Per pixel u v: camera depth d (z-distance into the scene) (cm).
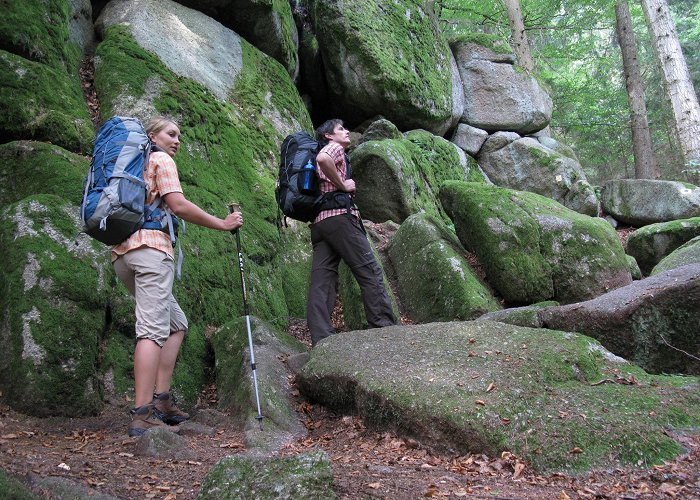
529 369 385
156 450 323
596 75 1909
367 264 521
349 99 947
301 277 676
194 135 627
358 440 372
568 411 349
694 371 466
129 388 427
